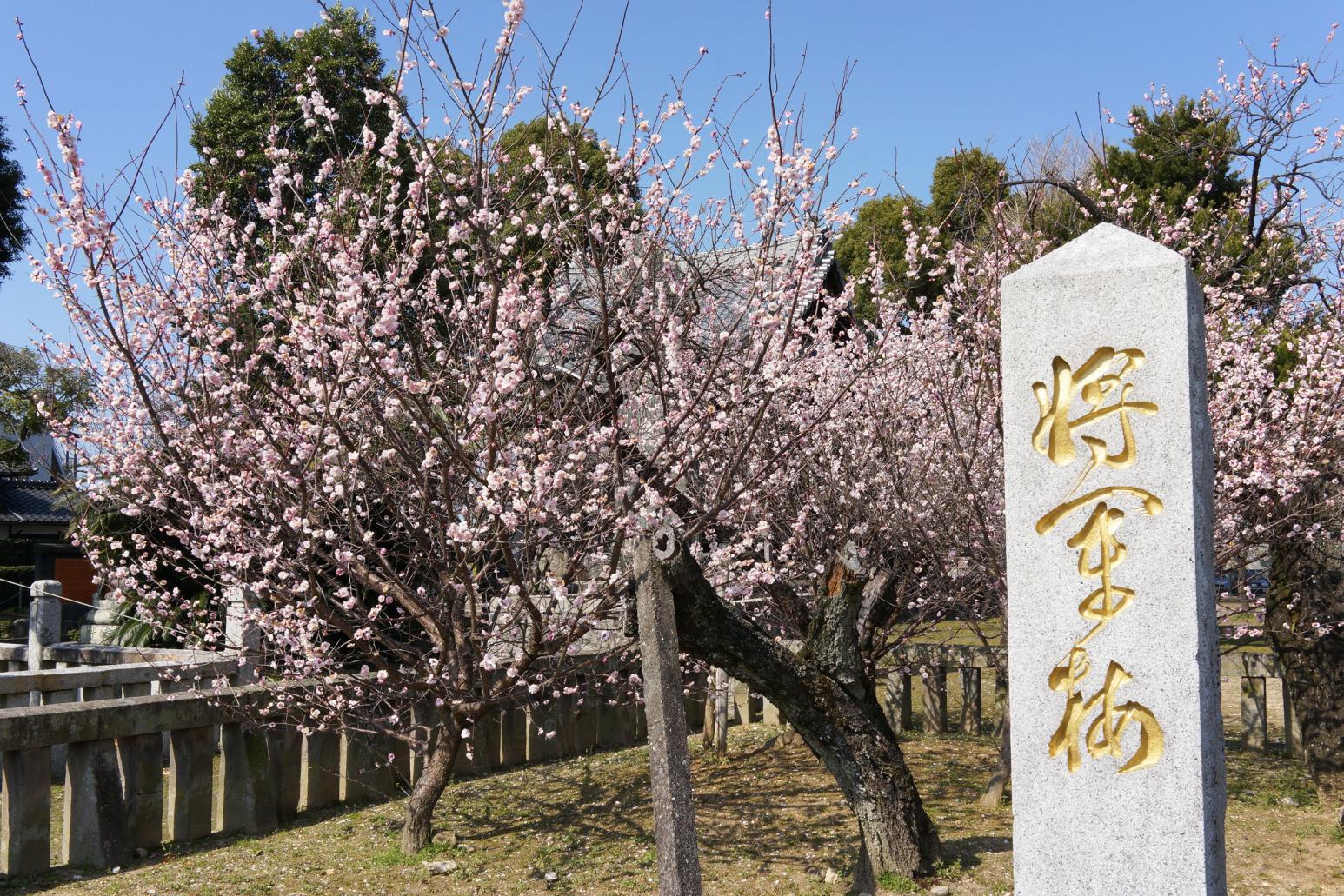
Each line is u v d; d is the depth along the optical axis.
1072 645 3.46
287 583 5.83
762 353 5.23
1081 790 3.42
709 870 5.55
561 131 5.26
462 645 5.58
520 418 5.23
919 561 7.64
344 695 6.52
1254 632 8.19
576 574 5.67
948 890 4.96
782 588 7.56
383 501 5.67
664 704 4.24
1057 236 7.93
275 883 5.31
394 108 5.14
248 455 5.37
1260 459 6.70
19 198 15.79
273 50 9.13
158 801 5.92
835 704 5.13
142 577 8.35
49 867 5.46
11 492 21.48
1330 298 8.12
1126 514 3.41
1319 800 6.61
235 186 7.09
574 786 7.35
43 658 8.75
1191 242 8.17
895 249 16.94
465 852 5.84
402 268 5.25
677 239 5.96
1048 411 3.56
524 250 5.59
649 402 5.78
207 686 7.12
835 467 7.34
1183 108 10.85
